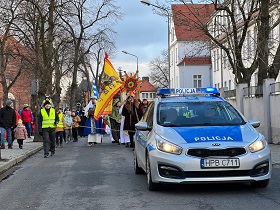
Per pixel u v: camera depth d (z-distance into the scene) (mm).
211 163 7348
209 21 22953
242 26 22844
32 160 15383
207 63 68375
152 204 7227
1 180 10758
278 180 9281
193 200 7402
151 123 9039
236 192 7945
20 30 32188
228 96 25812
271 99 18266
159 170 7664
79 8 34625
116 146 21125
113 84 21469
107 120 23000
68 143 25016
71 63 42344
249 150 7504
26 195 8578
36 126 24219
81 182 9875
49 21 24703
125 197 7922
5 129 19000
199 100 9406
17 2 30281
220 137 7672
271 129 18359
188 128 8172
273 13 22234
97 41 39219
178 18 22016
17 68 51062
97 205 7371
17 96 63344
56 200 7949
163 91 9906
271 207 6801
